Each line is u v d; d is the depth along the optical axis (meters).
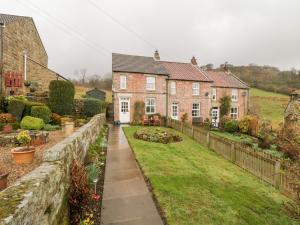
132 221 4.81
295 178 5.21
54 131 11.14
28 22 19.16
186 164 9.36
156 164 8.84
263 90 55.50
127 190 6.38
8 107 11.79
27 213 2.57
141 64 26.59
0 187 4.29
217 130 23.27
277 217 5.55
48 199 3.36
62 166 4.21
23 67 18.28
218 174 8.56
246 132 21.11
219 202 5.96
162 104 26.02
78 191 4.68
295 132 5.33
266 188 7.60
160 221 4.87
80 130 7.68
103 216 4.96
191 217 5.08
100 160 8.81
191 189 6.63
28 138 6.38
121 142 13.18
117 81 24.22
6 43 15.31
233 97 32.12
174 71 28.27
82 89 53.91
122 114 24.45
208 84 28.50
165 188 6.49
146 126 22.36
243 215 5.41
